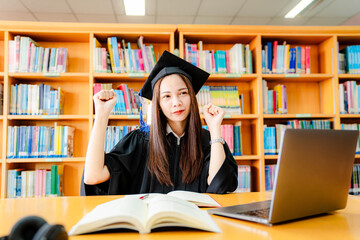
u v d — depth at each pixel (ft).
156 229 1.77
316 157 1.95
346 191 2.28
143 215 1.80
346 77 8.41
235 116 7.95
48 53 7.80
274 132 8.07
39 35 8.07
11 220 2.03
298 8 11.91
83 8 11.62
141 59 8.00
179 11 12.16
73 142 8.33
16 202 2.76
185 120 4.29
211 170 3.77
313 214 2.05
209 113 4.13
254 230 1.74
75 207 2.49
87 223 1.63
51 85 8.52
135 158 4.20
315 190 2.00
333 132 2.06
